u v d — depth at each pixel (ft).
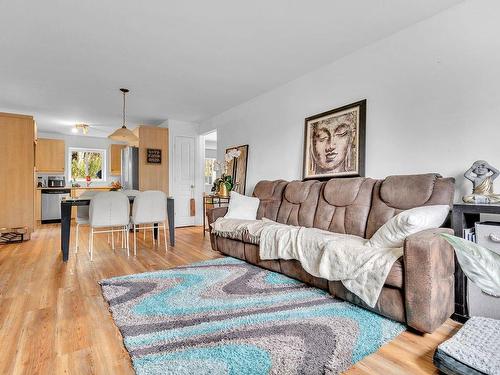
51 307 6.65
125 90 13.83
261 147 14.67
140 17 8.04
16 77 12.17
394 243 6.38
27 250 12.60
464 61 7.39
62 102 15.66
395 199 7.84
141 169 18.94
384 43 9.23
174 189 20.11
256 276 8.67
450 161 7.66
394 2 7.45
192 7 7.61
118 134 13.93
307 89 12.07
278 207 11.56
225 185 15.34
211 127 19.30
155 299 6.97
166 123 20.26
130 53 10.16
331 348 4.85
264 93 14.43
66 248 10.80
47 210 22.11
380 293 5.88
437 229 6.11
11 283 8.29
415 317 5.30
